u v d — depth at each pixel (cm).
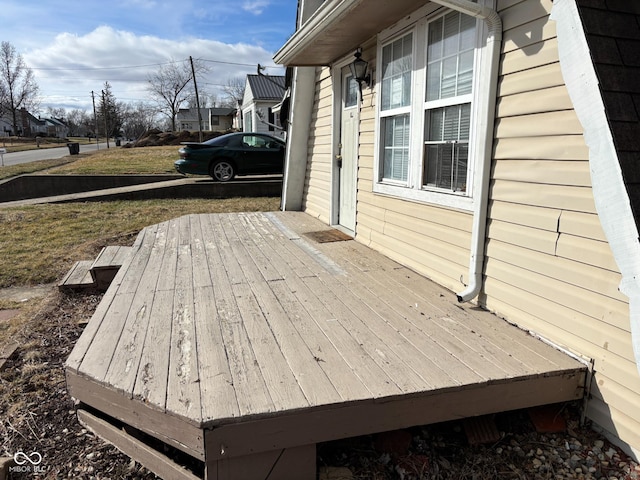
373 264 428
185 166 1120
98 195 1026
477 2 298
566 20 205
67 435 247
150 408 200
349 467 220
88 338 266
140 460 220
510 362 234
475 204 301
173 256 462
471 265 311
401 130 428
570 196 235
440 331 273
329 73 623
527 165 262
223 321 291
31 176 1306
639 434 206
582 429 234
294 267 419
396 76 428
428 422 214
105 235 709
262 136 1171
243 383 214
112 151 2586
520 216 271
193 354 245
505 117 278
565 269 241
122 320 293
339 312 306
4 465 215
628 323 208
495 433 234
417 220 397
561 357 240
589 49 193
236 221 667
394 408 206
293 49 544
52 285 509
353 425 203
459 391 213
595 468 211
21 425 253
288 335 270
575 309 237
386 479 214
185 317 298
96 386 222
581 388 233
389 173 459
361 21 416
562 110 237
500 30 276
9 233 721
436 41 358
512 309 283
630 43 203
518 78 265
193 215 719
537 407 243
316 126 702
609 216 189
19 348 341
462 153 336
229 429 187
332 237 554
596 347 226
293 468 202
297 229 607
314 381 216
